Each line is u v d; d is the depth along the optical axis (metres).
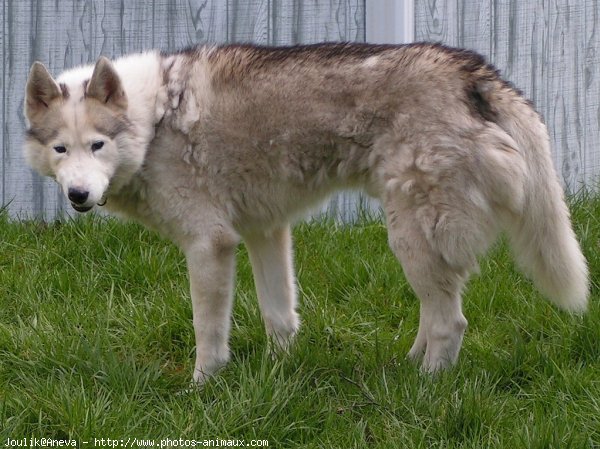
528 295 11.04
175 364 10.11
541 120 9.52
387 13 13.86
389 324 10.93
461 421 8.30
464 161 8.99
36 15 13.94
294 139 9.48
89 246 12.26
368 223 13.16
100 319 10.50
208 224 9.56
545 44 14.48
